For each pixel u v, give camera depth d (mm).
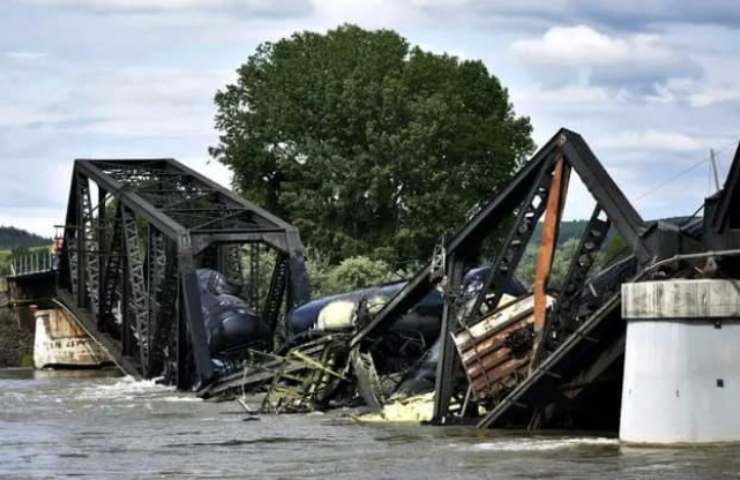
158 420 97500
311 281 170750
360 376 101125
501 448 71812
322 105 196125
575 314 80062
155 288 136000
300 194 193250
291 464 69625
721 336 67188
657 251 74062
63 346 186625
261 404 108188
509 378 82938
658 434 67875
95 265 152125
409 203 187000
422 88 196750
